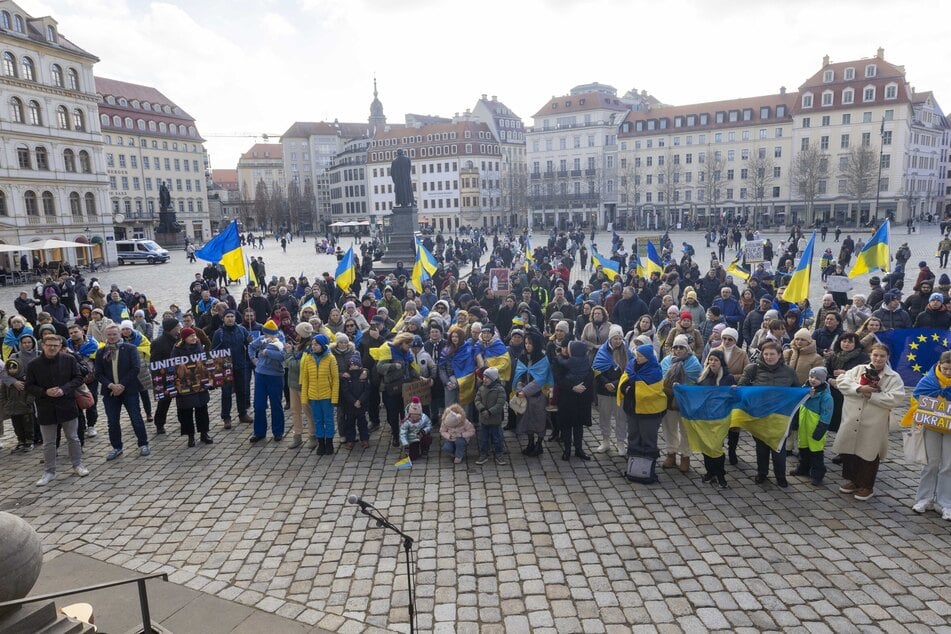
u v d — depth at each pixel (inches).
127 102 4042.8
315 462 396.8
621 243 1491.1
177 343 433.4
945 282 591.5
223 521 319.9
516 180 4655.5
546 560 276.4
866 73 3403.1
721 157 3880.4
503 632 231.0
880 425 315.9
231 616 244.1
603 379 393.1
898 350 460.4
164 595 257.9
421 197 5132.9
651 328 454.9
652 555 278.2
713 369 355.9
